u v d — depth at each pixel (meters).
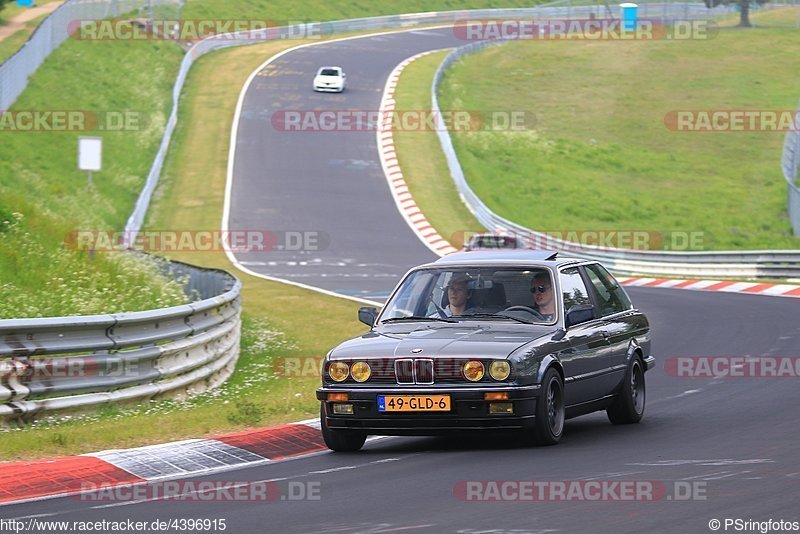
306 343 37.25
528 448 18.64
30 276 33.81
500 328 19.52
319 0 191.25
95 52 123.38
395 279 63.94
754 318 43.25
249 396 26.16
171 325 26.25
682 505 13.77
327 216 88.00
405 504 14.33
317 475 16.78
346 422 18.52
